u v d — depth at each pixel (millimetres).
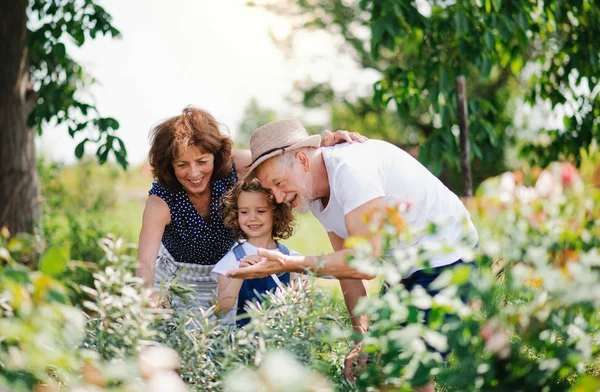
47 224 7047
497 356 1946
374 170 2725
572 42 5598
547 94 5973
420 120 17172
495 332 1855
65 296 1754
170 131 3145
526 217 2043
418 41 5242
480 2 4980
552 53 5977
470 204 2096
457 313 1986
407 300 1977
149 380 1668
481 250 1989
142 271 3186
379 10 4816
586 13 5516
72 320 1736
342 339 2809
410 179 2840
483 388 1957
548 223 2039
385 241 2092
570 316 1982
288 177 2824
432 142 5160
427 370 1996
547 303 1932
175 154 3133
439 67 5090
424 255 1994
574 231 2031
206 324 2445
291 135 2850
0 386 1709
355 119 19969
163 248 3564
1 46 5910
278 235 3590
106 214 11586
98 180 12812
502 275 2297
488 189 2107
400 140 18781
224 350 2352
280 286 2721
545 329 1972
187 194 3348
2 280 1696
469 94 14016
